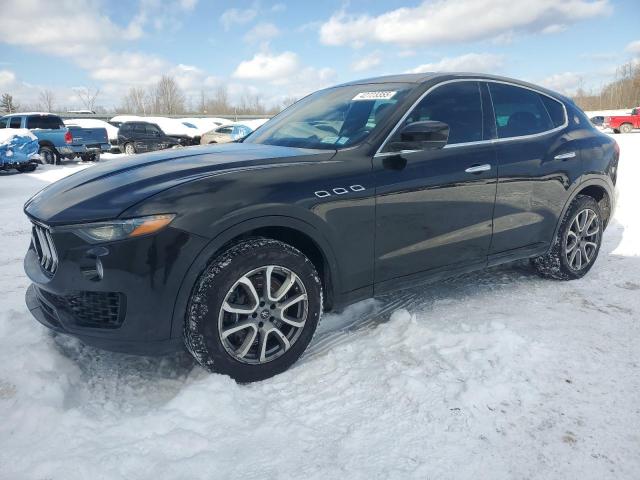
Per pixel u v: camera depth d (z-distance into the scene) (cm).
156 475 190
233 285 246
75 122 2452
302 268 265
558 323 327
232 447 209
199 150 320
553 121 398
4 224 681
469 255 341
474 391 241
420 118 317
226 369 251
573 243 409
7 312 332
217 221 238
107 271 228
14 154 1287
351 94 361
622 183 944
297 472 194
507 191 350
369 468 196
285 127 362
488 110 354
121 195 243
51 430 216
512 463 200
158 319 235
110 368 279
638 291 387
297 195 259
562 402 238
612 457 204
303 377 264
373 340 302
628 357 281
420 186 303
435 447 208
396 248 301
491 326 306
